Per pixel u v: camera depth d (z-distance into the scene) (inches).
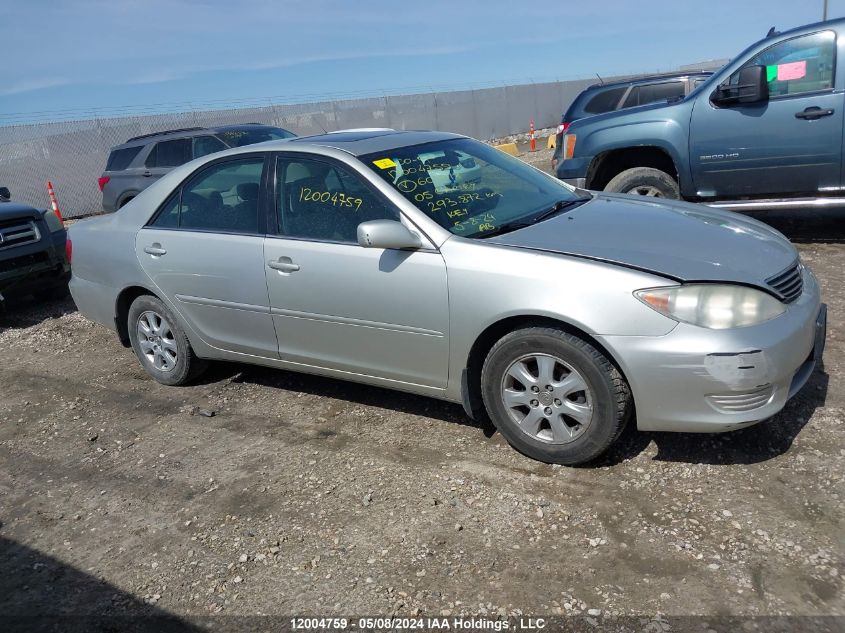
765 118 264.8
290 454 159.0
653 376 126.6
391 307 150.8
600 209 165.8
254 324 176.6
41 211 301.1
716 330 124.1
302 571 119.3
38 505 149.6
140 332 204.4
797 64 258.7
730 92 268.1
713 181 282.4
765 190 275.0
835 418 148.9
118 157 466.6
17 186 707.4
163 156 445.1
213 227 181.6
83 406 198.7
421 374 153.1
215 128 451.5
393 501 136.4
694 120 279.1
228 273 176.2
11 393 214.7
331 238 160.2
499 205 162.4
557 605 106.0
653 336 126.0
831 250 271.7
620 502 128.9
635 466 139.6
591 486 134.6
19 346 260.5
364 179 157.2
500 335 144.9
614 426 132.5
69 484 156.8
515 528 124.6
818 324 141.2
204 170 186.7
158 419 184.7
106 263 204.2
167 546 130.4
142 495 148.7
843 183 260.2
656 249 137.8
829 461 134.4
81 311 219.1
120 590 119.8
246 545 127.9
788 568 108.9
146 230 194.7
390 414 173.3
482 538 122.9
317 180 165.0
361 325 156.8
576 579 110.9
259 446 164.2
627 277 128.5
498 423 146.5
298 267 162.9
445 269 142.9
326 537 127.6
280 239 167.2
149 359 206.2
